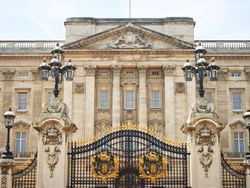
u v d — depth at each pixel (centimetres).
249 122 2958
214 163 2739
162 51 6419
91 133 6172
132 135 2872
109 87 6431
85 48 6438
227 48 6600
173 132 6172
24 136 6388
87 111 6256
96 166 2827
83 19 6638
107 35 6475
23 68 6619
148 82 6450
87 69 6406
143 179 2812
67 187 2759
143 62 6431
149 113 6328
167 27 6612
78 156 2995
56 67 2930
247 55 6538
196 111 2827
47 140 2781
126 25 6462
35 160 2873
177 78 6366
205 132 2777
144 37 6500
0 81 6588
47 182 2716
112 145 2944
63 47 6406
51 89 6550
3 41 6706
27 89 6562
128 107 6353
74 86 6338
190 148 2784
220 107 6456
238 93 6538
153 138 2866
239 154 5991
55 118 2792
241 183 2823
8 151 2872
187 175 2792
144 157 2838
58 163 2747
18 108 6506
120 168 2839
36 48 6650
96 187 2956
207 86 6512
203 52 3036
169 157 2855
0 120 6450
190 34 6581
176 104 6272
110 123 6266
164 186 2856
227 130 6353
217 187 2703
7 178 2786
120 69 6431
